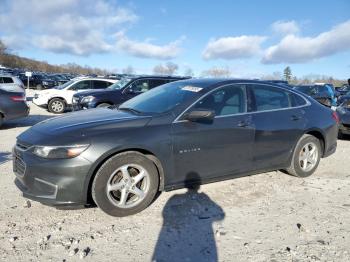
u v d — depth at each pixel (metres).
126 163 4.29
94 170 4.15
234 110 5.18
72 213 4.40
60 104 17.02
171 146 4.57
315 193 5.26
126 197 4.33
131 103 5.55
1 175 5.77
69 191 4.05
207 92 5.02
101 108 5.63
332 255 3.56
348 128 9.79
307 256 3.53
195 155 4.77
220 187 5.35
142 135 4.39
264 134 5.35
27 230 3.96
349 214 4.54
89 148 4.09
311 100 6.18
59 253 3.53
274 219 4.35
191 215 4.41
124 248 3.65
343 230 4.10
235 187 5.38
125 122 4.48
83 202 4.16
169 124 4.61
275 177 5.92
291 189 5.39
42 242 3.71
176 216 4.38
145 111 4.94
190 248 3.67
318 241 3.83
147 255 3.53
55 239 3.79
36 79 40.62
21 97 10.97
